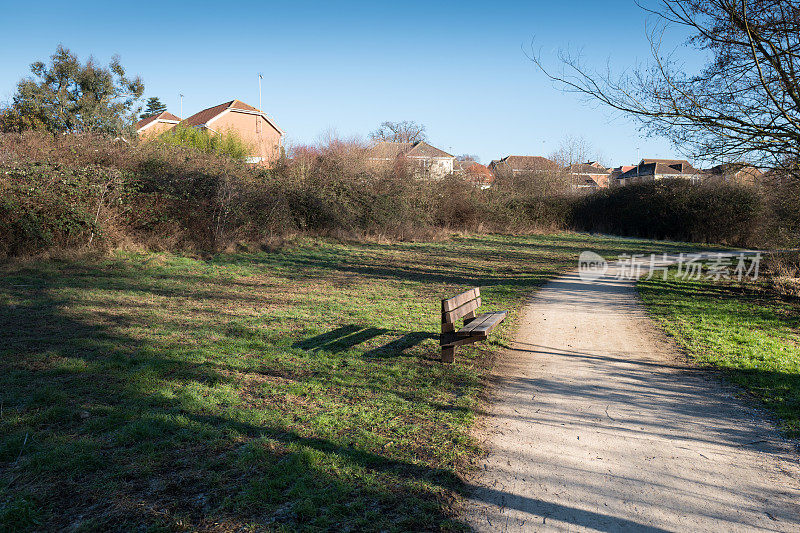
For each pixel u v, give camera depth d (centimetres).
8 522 283
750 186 2725
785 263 1528
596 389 546
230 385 507
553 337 768
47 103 3138
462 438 413
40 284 947
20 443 369
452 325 629
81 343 610
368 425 432
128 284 1005
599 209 3600
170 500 312
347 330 745
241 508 305
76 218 1229
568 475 365
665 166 6194
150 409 437
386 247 2000
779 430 443
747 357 650
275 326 748
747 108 866
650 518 314
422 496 329
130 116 3512
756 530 303
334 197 2102
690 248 2519
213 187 1582
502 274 1462
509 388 546
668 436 433
